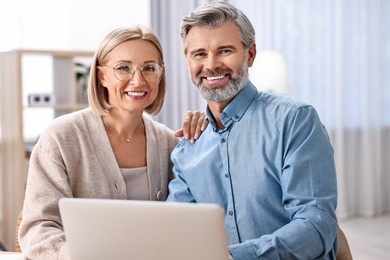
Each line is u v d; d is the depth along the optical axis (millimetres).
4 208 4566
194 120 2145
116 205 1353
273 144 1877
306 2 5668
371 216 5969
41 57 4973
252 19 5477
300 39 5711
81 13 5199
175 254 1342
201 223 1285
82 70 5086
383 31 5980
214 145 2018
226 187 1965
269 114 1914
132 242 1372
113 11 5344
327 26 5766
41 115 5000
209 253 1314
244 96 1972
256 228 1903
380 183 6066
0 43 4793
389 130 6090
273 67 5055
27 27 4926
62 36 5109
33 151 2051
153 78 2062
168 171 2271
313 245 1680
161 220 1320
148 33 2059
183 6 5188
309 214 1715
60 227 1936
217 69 1931
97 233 1401
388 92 6051
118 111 2129
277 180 1874
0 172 4656
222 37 1906
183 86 5250
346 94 5902
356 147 5992
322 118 5809
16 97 4246
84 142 2066
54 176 1998
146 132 2209
